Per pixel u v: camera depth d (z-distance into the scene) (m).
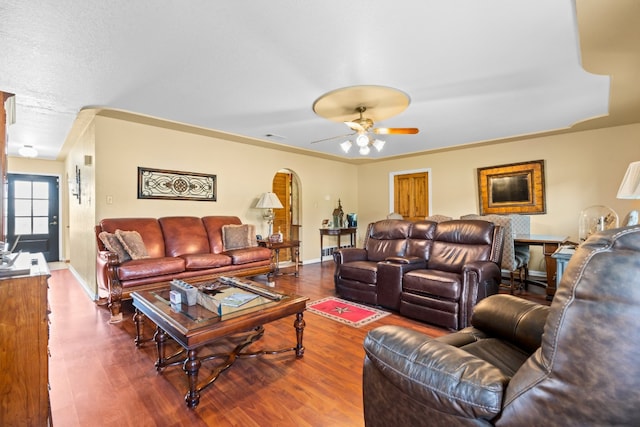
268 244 4.76
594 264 0.73
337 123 4.00
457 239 3.43
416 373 0.98
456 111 3.54
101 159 3.72
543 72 2.59
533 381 0.78
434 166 6.09
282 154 5.85
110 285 3.00
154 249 3.76
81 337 2.64
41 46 2.14
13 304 1.27
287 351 2.38
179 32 2.00
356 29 1.98
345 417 1.64
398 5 1.75
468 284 2.79
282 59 2.36
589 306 0.71
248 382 1.97
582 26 1.93
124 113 3.58
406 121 3.93
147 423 1.59
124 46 2.16
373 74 2.61
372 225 4.30
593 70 2.54
